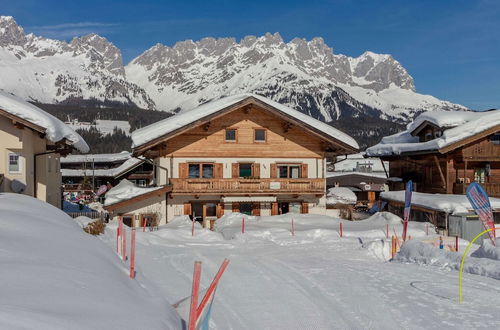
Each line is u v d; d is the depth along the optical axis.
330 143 31.75
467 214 27.03
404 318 10.22
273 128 31.83
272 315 10.24
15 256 7.03
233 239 23.19
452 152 34.28
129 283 8.34
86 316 5.18
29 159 24.19
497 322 9.99
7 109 22.89
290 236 23.31
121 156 80.38
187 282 12.86
